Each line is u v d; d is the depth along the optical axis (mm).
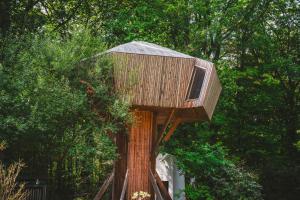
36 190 13367
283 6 21969
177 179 15312
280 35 23578
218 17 18312
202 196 14156
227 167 14844
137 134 11055
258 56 22453
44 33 14398
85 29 12430
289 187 20984
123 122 10852
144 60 10852
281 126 23578
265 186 21234
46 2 19844
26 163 13352
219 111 18891
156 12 18516
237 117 21734
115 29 18938
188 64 11008
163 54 10969
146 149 11055
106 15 20578
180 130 17078
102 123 11477
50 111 10961
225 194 14531
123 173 11000
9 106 11195
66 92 11039
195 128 17344
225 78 18156
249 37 20562
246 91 21953
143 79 10859
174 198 14812
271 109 23078
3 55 12555
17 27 17078
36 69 11414
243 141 22328
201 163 14273
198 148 14961
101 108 11445
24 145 12234
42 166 13859
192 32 18000
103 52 11070
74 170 14805
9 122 10781
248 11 19766
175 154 15023
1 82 11258
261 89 22031
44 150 12422
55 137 11844
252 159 22656
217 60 19250
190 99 11047
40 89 11023
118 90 10906
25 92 11016
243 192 14680
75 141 11875
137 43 11805
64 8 20109
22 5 18297
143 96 10844
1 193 8945
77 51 11484
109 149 10977
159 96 10898
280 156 22672
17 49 12484
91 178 14719
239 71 20875
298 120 23734
